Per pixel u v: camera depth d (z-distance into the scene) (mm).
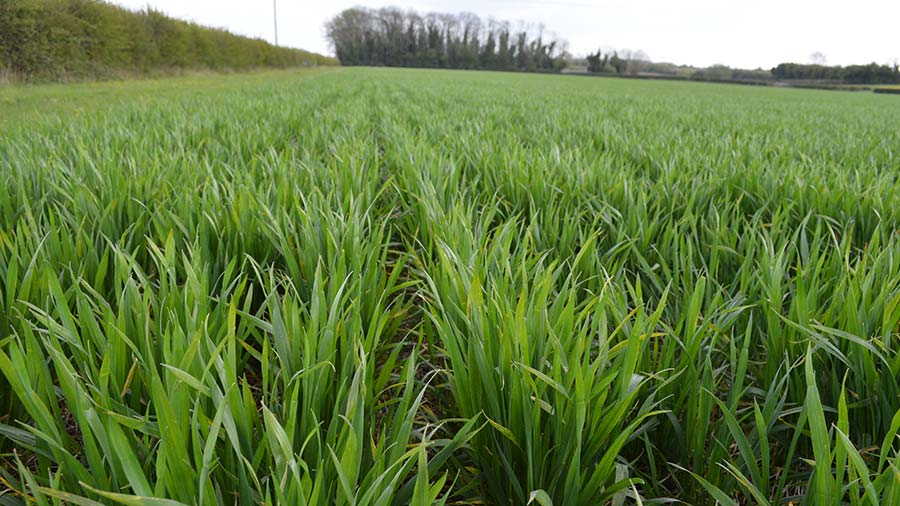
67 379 1383
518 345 1658
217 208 3049
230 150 5566
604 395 1565
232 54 39250
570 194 3891
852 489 1359
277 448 1273
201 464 1246
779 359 2064
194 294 1850
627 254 2920
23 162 3969
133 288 1793
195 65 32969
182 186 3590
